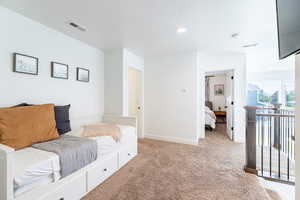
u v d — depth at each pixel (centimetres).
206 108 516
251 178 183
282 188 172
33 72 187
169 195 152
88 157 156
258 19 182
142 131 367
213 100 650
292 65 480
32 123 157
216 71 364
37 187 114
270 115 196
